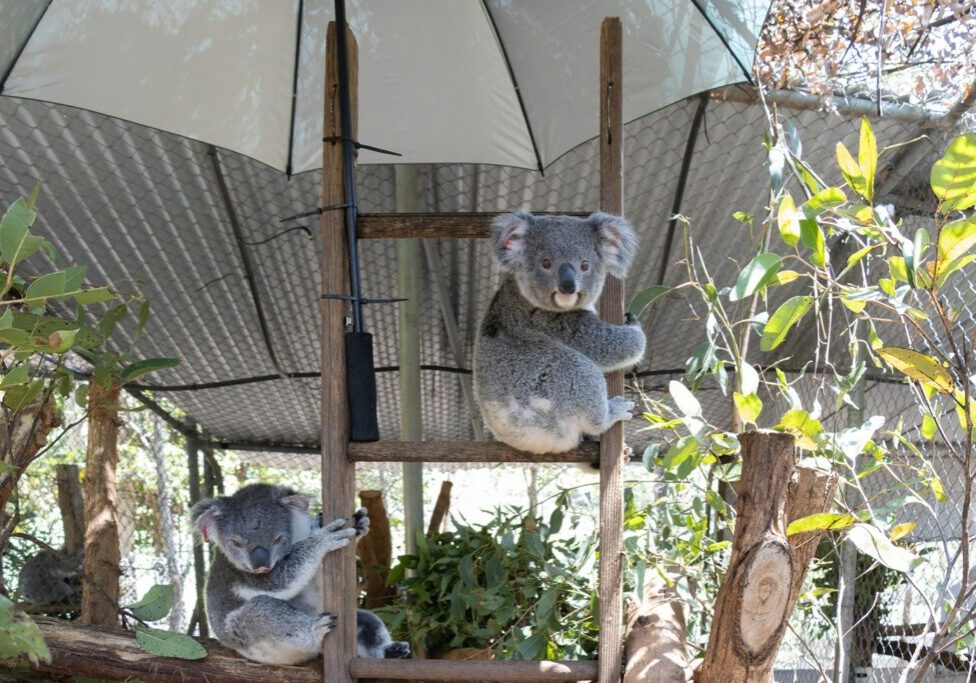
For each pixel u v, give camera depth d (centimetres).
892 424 533
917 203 487
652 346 601
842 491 439
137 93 412
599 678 310
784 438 281
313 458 757
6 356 345
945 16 458
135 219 504
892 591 534
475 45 441
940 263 278
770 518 279
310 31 433
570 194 519
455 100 457
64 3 386
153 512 871
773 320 327
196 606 599
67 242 520
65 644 335
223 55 419
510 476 1023
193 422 677
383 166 513
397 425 714
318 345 595
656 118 460
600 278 346
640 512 412
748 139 473
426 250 536
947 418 480
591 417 321
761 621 278
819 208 318
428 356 630
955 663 473
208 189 486
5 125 446
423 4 430
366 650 357
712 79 402
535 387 325
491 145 464
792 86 455
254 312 566
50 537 714
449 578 451
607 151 347
